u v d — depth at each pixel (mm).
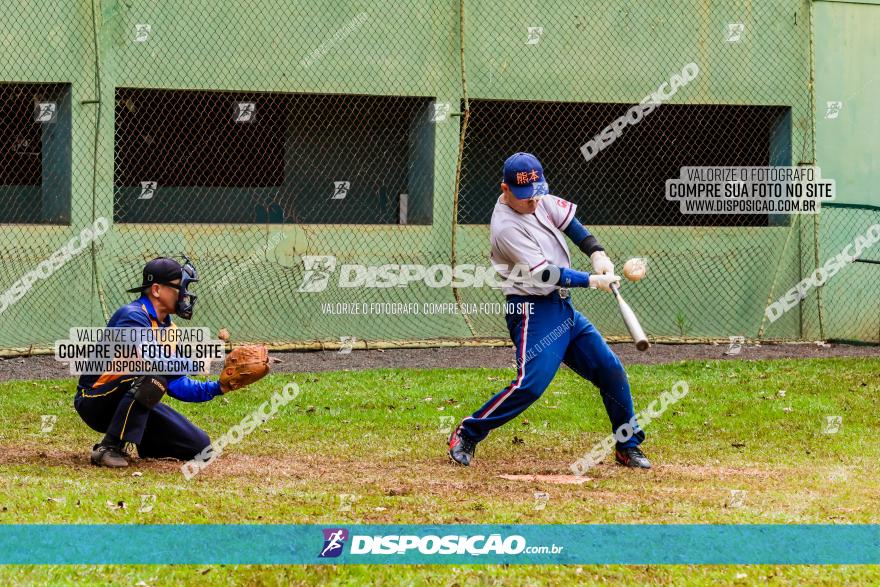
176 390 26359
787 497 23297
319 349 51156
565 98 54344
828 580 17109
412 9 53000
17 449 28812
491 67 53750
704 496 23281
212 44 51312
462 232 53875
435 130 53344
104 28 50344
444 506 21578
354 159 56656
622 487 24391
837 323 56344
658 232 55281
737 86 55469
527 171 25828
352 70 52562
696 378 43219
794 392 40562
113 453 25828
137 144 54844
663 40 54875
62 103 50656
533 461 28625
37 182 54438
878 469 27984
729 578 17078
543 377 26406
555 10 54031
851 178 56562
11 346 49312
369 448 30578
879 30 56625
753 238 55875
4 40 49375
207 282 51406
